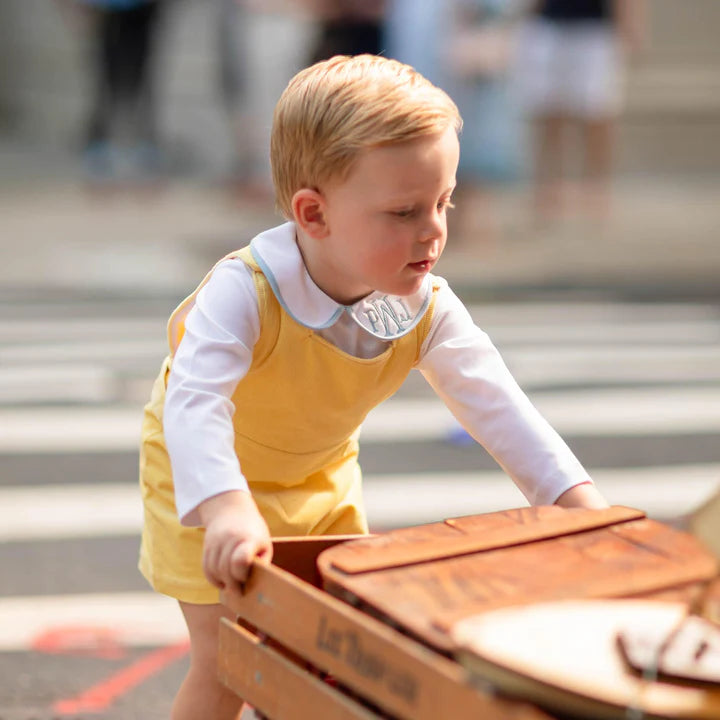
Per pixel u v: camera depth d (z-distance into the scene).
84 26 53.34
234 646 6.73
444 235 7.51
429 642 5.40
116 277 31.64
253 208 41.84
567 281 31.97
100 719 10.53
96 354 24.03
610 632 5.31
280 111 7.77
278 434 8.27
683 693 4.85
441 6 31.61
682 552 6.32
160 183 47.47
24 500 16.34
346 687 6.32
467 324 8.42
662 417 20.53
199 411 7.36
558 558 6.24
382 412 20.95
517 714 4.82
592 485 7.97
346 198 7.40
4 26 67.31
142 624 12.57
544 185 40.25
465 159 33.69
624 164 51.12
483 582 5.93
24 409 20.50
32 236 36.94
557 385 22.39
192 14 49.03
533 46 37.28
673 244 36.72
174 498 8.40
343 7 31.81
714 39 50.78
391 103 7.24
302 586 6.11
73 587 13.50
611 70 37.81
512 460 8.11
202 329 7.71
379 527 15.29
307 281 7.89
